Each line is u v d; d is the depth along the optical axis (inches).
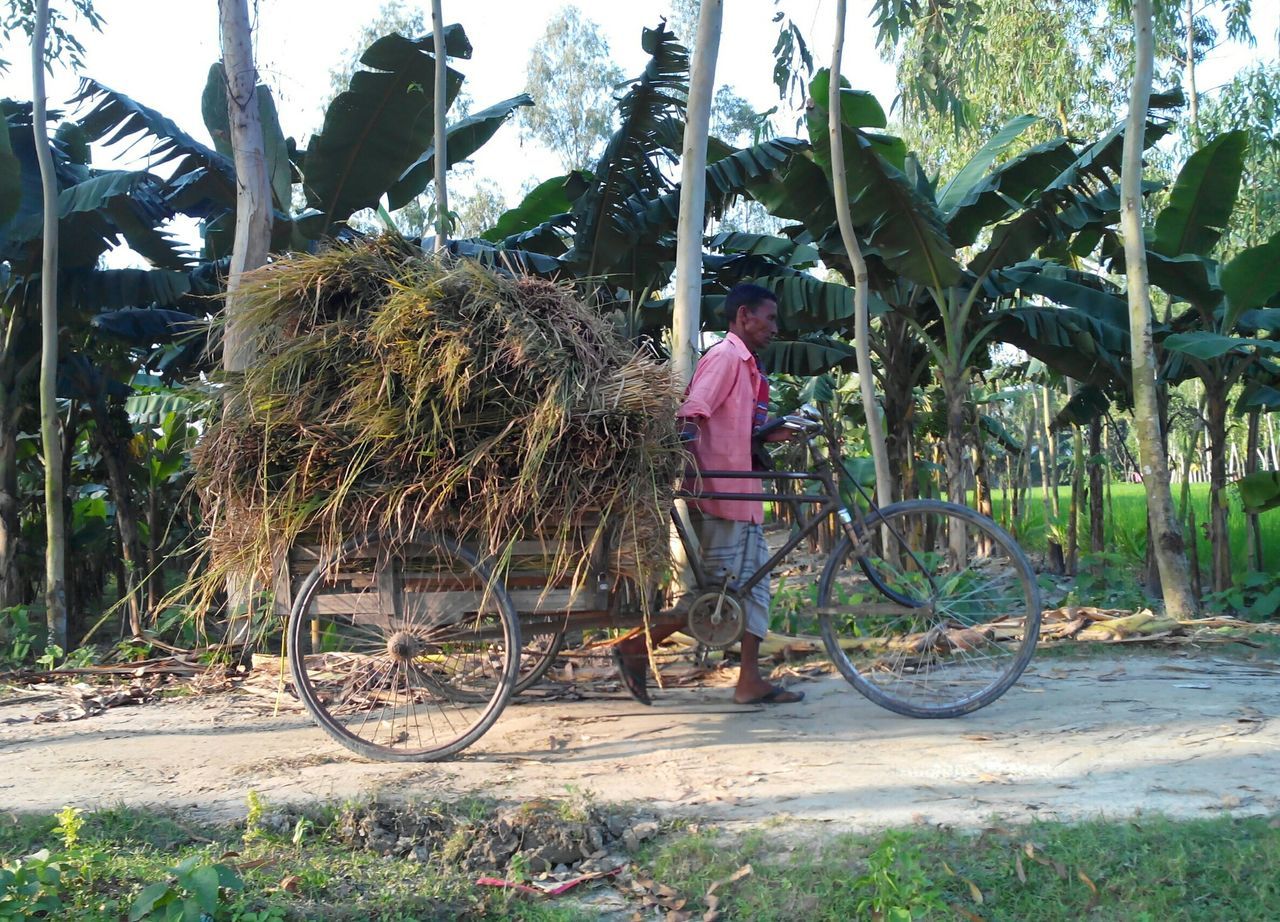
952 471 327.6
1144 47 256.1
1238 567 383.9
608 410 137.3
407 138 304.5
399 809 123.3
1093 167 283.4
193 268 332.5
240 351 152.4
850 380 522.6
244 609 191.3
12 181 266.7
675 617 159.8
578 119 848.3
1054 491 446.3
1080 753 139.4
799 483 168.4
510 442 137.4
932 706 161.9
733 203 292.0
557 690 185.3
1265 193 499.2
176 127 286.2
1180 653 207.2
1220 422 322.3
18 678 215.9
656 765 141.0
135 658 233.3
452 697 164.4
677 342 237.1
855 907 98.2
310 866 110.2
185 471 165.3
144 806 126.6
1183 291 315.3
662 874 108.1
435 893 105.3
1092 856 103.7
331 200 314.2
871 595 180.4
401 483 139.0
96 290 310.3
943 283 296.2
